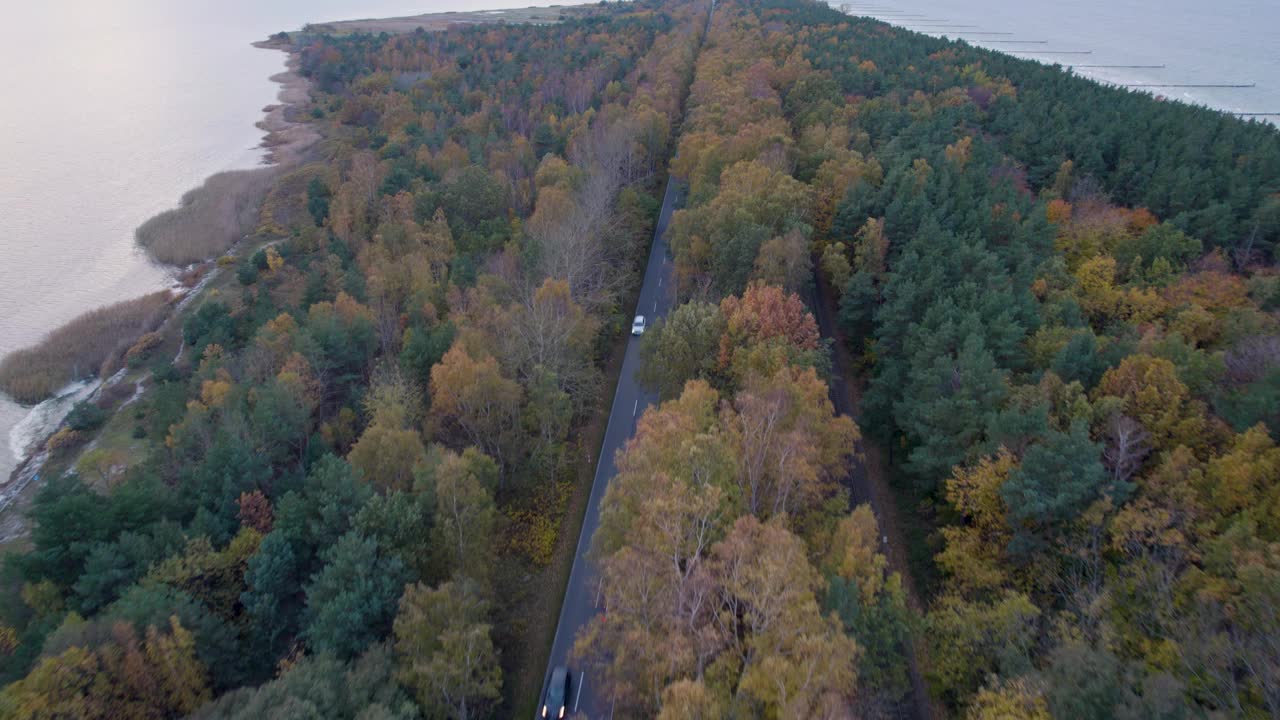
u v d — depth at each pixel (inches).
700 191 3479.3
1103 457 1823.3
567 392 2719.0
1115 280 2965.1
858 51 6894.7
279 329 3036.4
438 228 3565.5
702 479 1636.3
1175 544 1501.0
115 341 3944.4
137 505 1959.9
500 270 3216.0
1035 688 1267.2
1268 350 2112.5
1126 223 3314.5
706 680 1334.9
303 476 2198.6
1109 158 4173.2
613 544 1675.7
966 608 1547.7
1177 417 1854.1
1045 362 2218.3
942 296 2405.3
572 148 4616.1
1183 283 2669.8
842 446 1942.7
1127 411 1913.1
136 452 3026.6
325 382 2787.9
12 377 3666.3
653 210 4340.6
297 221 5182.1
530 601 2094.0
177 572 1738.4
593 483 2503.7
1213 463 1642.5
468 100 6476.4
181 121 7470.5
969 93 5536.4
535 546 2267.5
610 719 1707.7
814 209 3376.0
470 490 1934.1
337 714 1393.9
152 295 4335.6
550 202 3427.7
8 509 2864.2
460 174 4052.7
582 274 3186.5
